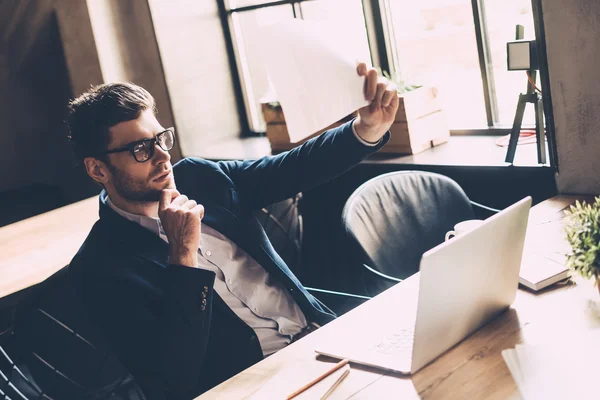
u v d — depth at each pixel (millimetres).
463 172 2537
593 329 1287
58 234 2811
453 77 3037
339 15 3395
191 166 1931
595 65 1982
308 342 1470
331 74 1401
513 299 1438
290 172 1887
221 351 1734
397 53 3232
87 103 1642
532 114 2812
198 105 4102
